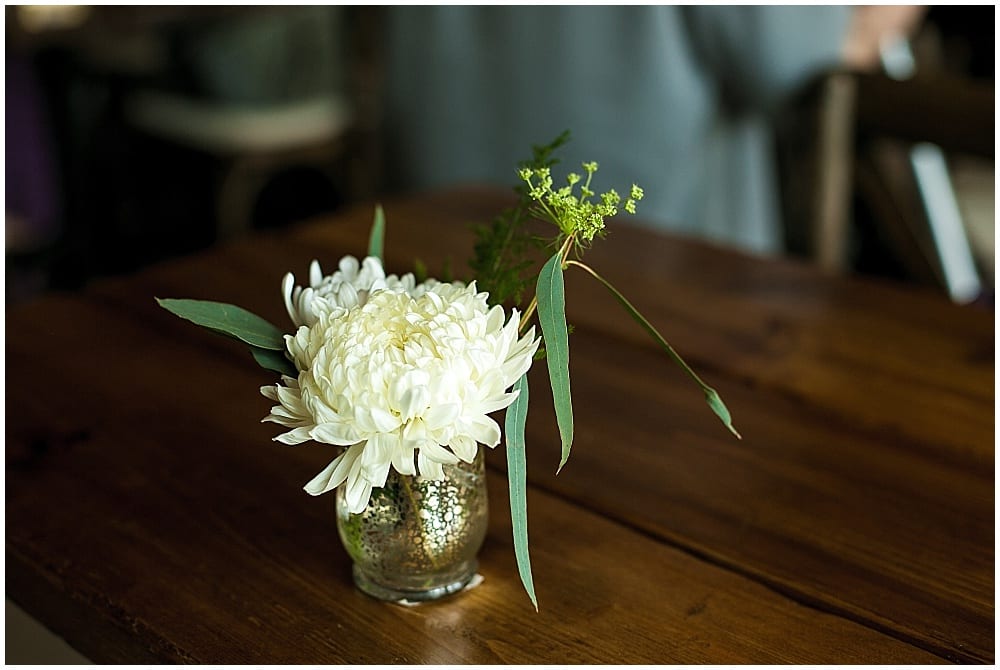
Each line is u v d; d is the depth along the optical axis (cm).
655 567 87
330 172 296
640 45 192
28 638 96
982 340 122
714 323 126
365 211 157
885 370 116
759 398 111
